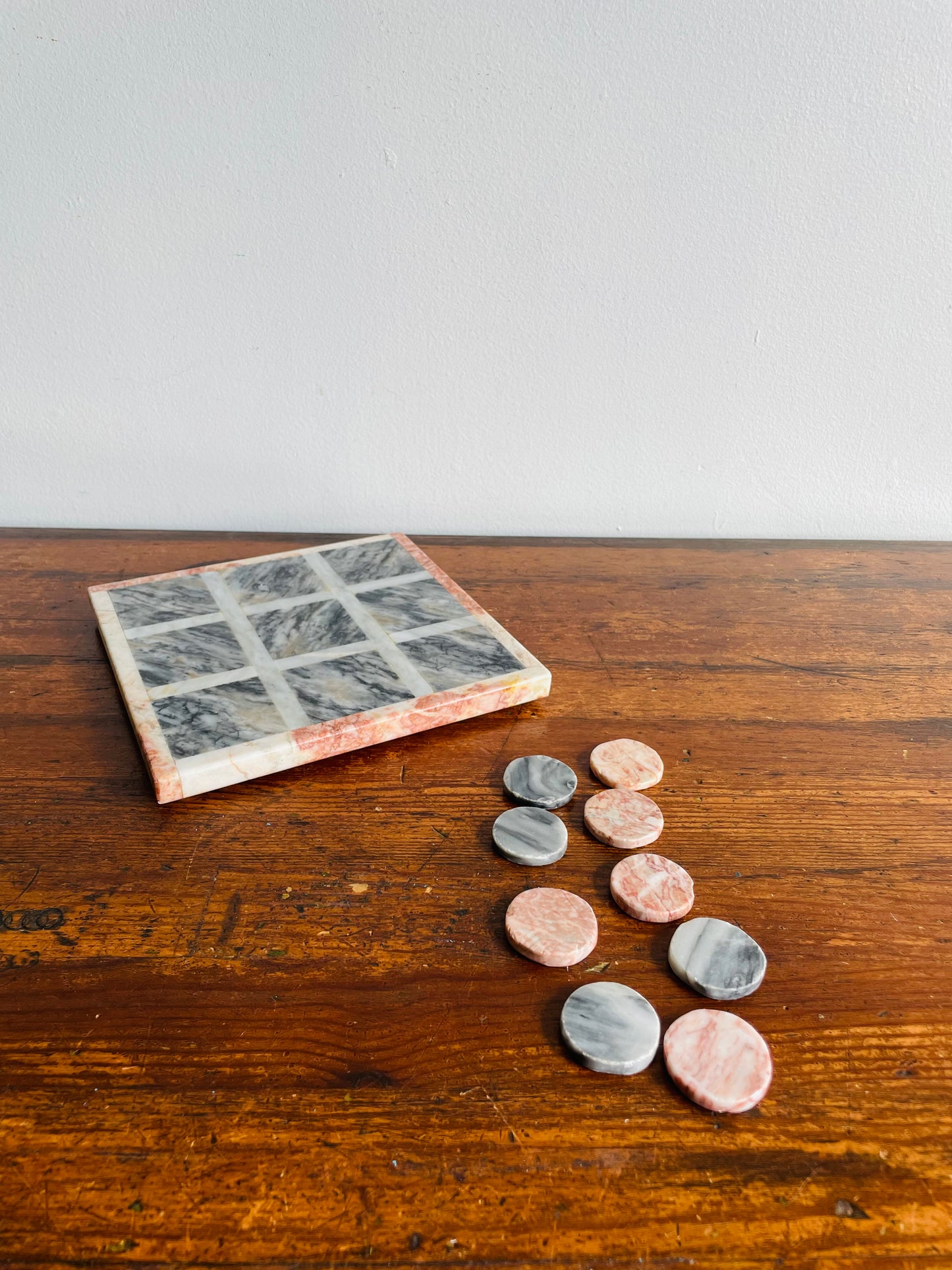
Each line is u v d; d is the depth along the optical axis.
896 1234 0.41
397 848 0.61
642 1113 0.45
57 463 0.97
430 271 0.89
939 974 0.53
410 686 0.72
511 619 0.87
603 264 0.90
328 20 0.77
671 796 0.66
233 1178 0.42
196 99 0.79
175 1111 0.44
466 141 0.83
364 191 0.85
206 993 0.50
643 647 0.84
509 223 0.87
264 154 0.82
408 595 0.86
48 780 0.64
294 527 1.04
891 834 0.64
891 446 1.02
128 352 0.91
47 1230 0.39
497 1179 0.42
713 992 0.51
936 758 0.72
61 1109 0.44
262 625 0.80
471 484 1.02
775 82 0.82
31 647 0.79
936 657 0.85
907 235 0.90
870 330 0.95
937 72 0.82
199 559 0.95
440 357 0.94
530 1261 0.39
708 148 0.85
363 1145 0.43
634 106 0.82
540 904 0.56
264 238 0.86
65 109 0.79
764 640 0.87
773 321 0.94
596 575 0.97
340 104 0.81
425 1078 0.46
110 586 0.85
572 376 0.96
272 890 0.57
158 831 0.61
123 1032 0.48
